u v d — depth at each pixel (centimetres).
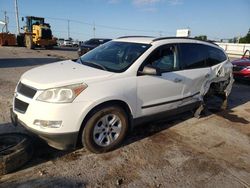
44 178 324
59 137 343
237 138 492
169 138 467
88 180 326
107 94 367
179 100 492
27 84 363
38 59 1562
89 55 494
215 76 575
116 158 383
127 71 401
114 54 456
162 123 536
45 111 335
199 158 403
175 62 483
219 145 456
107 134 391
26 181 315
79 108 347
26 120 348
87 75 375
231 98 800
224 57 622
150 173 353
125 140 443
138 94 411
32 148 353
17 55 1741
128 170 355
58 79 358
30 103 344
